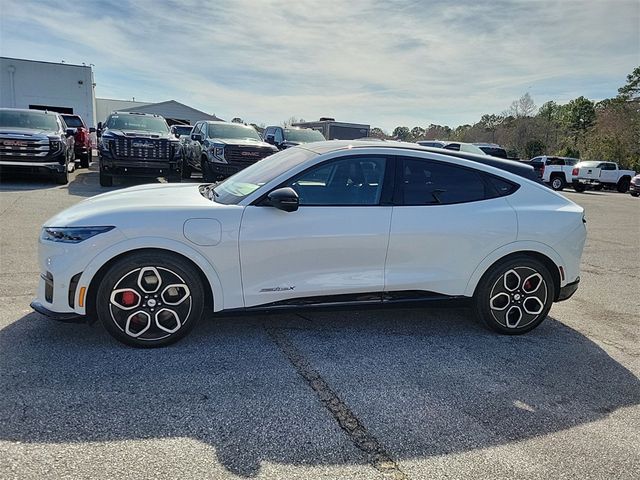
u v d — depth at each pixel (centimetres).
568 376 361
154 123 1377
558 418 302
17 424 264
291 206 362
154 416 280
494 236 412
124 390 306
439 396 321
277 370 344
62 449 246
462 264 411
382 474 242
